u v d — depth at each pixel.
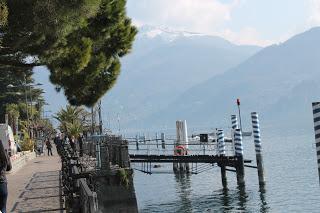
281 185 40.88
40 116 119.00
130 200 24.12
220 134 42.28
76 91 17.88
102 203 23.61
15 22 12.46
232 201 34.75
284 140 129.00
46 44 14.35
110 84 19.11
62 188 19.95
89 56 15.97
